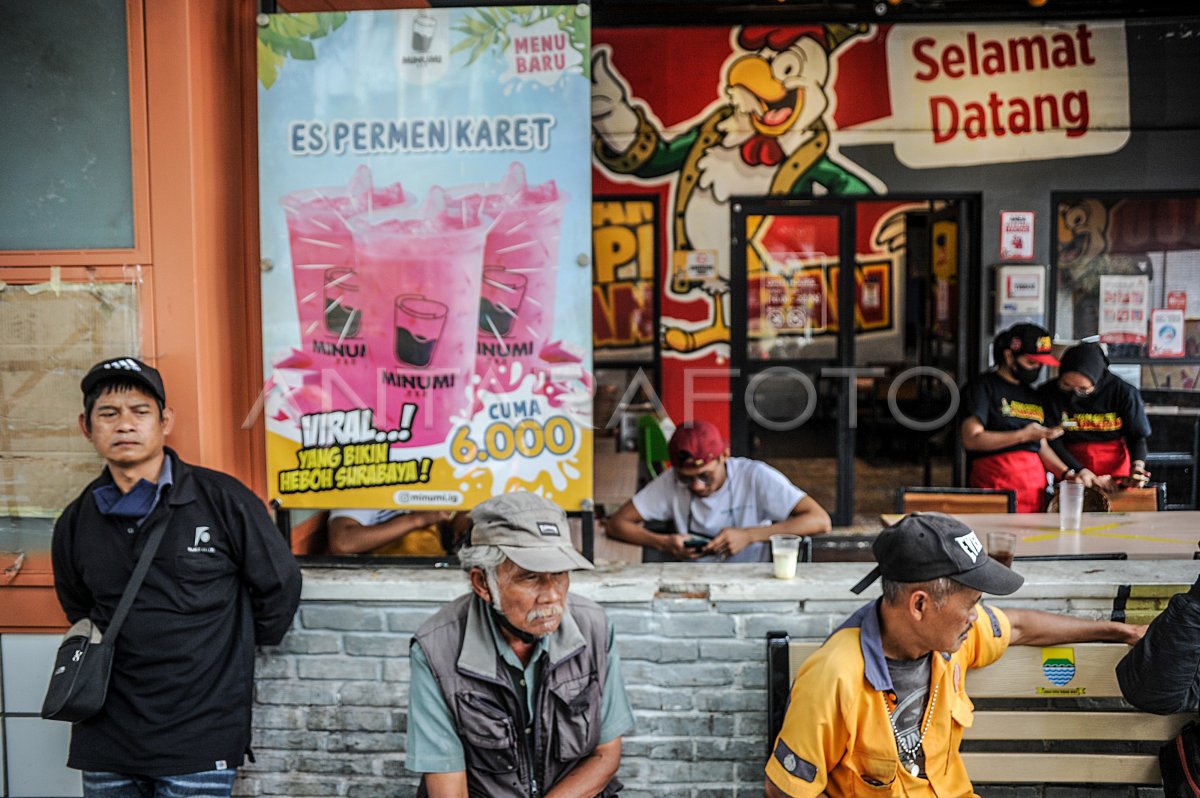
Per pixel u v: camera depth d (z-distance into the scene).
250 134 3.03
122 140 2.73
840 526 6.61
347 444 2.83
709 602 2.65
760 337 6.83
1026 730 2.46
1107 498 4.02
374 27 2.73
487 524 1.98
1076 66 6.21
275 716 2.76
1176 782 2.32
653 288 6.79
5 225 2.77
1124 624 2.44
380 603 2.72
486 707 2.02
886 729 2.03
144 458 2.38
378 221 2.77
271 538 2.47
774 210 6.64
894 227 7.57
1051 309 6.45
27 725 2.90
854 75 6.38
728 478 3.63
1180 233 6.32
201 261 2.75
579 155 2.73
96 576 2.38
